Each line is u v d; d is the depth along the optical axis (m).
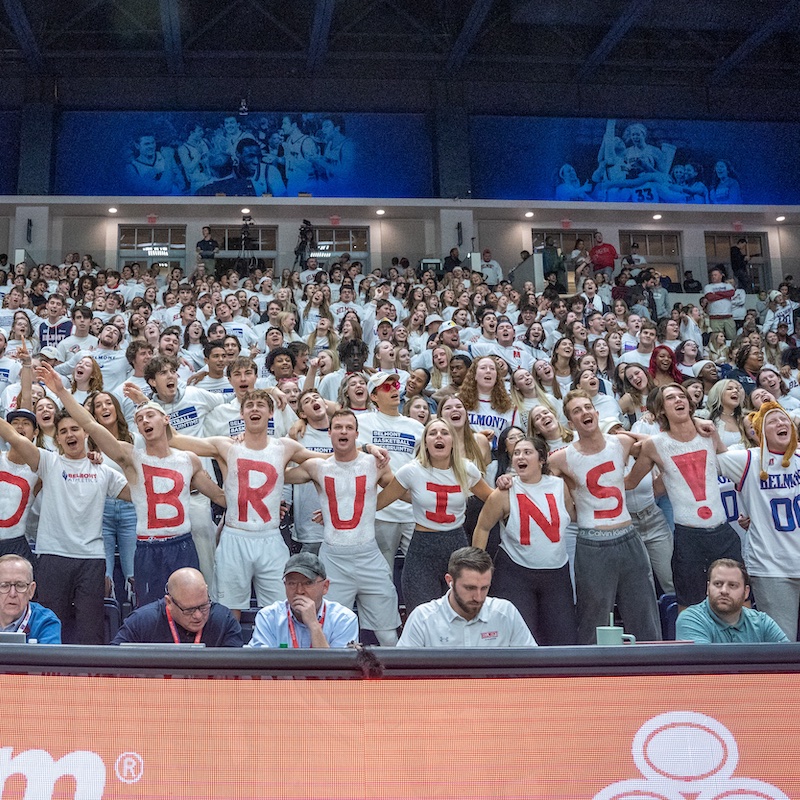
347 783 1.70
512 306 13.11
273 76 20.98
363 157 21.00
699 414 6.59
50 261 16.53
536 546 4.69
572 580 5.62
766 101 22.22
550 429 5.78
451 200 20.12
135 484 4.83
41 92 20.33
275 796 1.70
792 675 1.74
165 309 12.27
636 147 21.61
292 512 6.12
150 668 1.75
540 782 1.71
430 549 4.79
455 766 1.70
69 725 1.74
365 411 5.99
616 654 1.75
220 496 4.99
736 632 3.79
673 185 21.55
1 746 1.73
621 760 1.71
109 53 20.16
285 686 1.74
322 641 3.53
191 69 20.75
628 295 15.49
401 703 1.73
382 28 20.44
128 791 1.71
